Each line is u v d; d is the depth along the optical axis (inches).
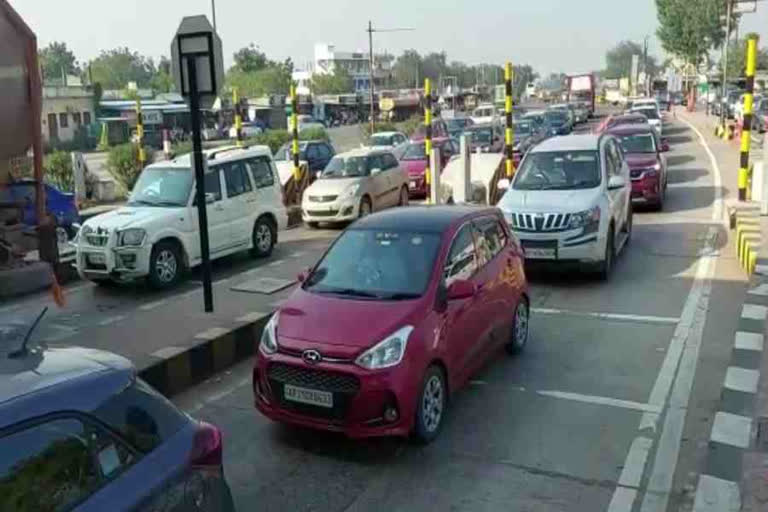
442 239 263.4
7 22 195.9
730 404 244.8
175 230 448.1
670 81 2910.9
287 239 619.2
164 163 493.7
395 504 195.3
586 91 2650.1
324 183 674.8
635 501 192.5
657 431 232.5
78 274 479.5
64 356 128.3
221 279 463.2
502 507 191.6
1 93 195.0
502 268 292.2
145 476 118.7
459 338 249.4
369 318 229.3
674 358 297.0
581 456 218.2
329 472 214.4
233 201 500.4
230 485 207.8
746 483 187.6
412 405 219.8
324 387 218.8
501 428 238.8
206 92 335.9
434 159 699.4
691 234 556.4
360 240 273.0
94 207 911.0
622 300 388.5
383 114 2588.6
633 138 712.4
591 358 301.9
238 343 325.7
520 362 300.2
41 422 108.2
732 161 1011.3
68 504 107.3
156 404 130.2
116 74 4771.2
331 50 5206.7
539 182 465.4
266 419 255.0
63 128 2294.5
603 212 426.3
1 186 201.6
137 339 315.6
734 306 366.0
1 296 198.4
